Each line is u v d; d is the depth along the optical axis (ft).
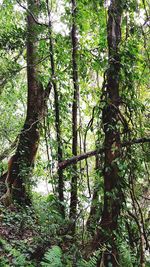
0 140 53.21
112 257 19.80
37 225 28.45
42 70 38.99
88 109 32.63
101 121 21.04
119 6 21.21
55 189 30.35
